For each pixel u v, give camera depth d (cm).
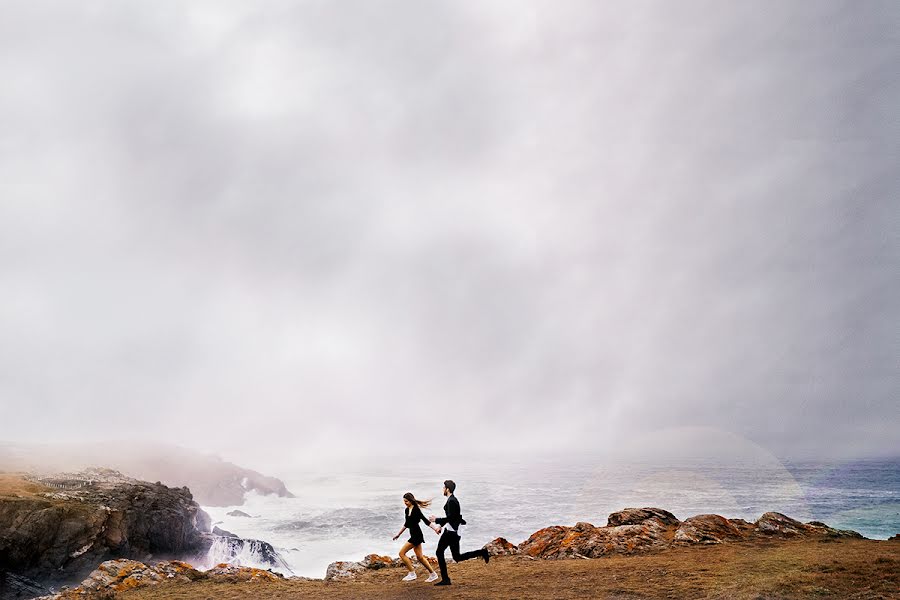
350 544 3525
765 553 1130
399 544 3491
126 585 1435
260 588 1338
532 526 3650
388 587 1229
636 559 1325
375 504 5341
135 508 2795
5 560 2306
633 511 1694
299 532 3925
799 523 1445
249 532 3934
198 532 3184
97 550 2477
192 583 1468
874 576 850
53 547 2377
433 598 1044
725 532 1464
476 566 1471
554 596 980
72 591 1395
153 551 2797
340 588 1271
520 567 1385
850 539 1289
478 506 4662
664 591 930
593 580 1103
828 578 859
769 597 804
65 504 2500
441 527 1218
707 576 1003
